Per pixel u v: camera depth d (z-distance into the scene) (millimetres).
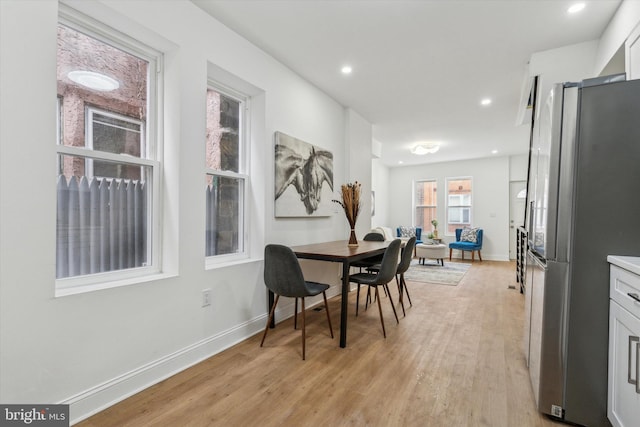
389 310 3430
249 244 2900
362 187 4656
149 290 1894
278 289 2340
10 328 1342
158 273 2092
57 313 1487
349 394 1791
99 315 1648
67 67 1696
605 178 1479
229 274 2465
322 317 3166
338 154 4129
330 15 2307
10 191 1340
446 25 2404
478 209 8031
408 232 8211
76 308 1557
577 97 1521
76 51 1730
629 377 1237
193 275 2174
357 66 3109
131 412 1618
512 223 7703
